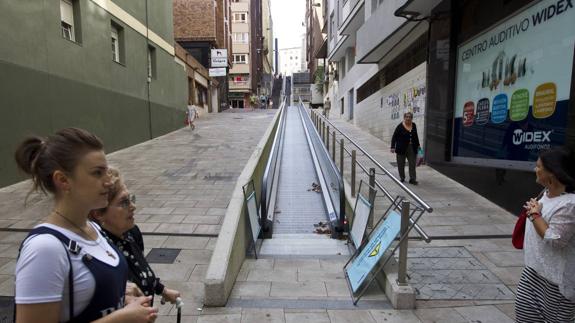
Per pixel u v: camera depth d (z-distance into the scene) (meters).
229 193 8.06
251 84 52.50
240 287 4.22
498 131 7.15
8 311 3.55
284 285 4.27
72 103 10.87
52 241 1.27
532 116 6.21
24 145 1.37
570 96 5.26
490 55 7.46
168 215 6.63
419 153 9.31
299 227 6.76
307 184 9.22
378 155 12.24
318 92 47.78
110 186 1.45
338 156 12.05
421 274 4.31
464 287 4.05
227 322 3.47
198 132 18.48
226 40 38.38
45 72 9.77
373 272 4.39
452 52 8.77
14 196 7.73
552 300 2.40
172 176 9.69
